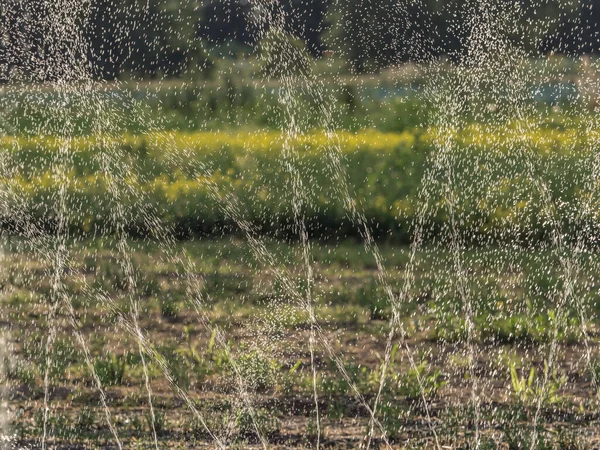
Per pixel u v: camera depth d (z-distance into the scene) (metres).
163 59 23.80
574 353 11.13
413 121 23.64
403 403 9.37
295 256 16.19
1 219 18.08
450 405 9.30
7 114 21.25
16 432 8.38
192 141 23.48
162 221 18.28
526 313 12.42
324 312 12.83
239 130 24.95
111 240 17.42
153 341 11.45
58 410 9.05
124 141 22.48
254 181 20.64
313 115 25.52
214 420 8.78
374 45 25.50
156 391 9.67
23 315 12.64
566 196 17.41
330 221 18.14
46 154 21.47
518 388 9.51
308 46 25.97
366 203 18.59
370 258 15.95
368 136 24.11
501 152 19.83
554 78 21.12
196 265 15.53
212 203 19.02
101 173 20.81
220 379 10.05
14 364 10.41
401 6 24.22
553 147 19.75
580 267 14.84
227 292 13.90
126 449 8.05
